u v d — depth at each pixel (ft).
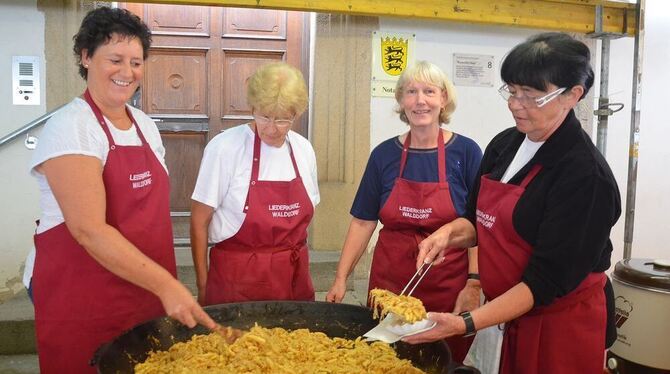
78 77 11.49
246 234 6.29
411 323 4.59
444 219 6.94
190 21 13.24
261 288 6.36
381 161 7.34
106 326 5.29
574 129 4.67
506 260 5.01
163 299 4.37
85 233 4.58
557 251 4.41
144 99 13.29
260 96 5.83
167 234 5.72
